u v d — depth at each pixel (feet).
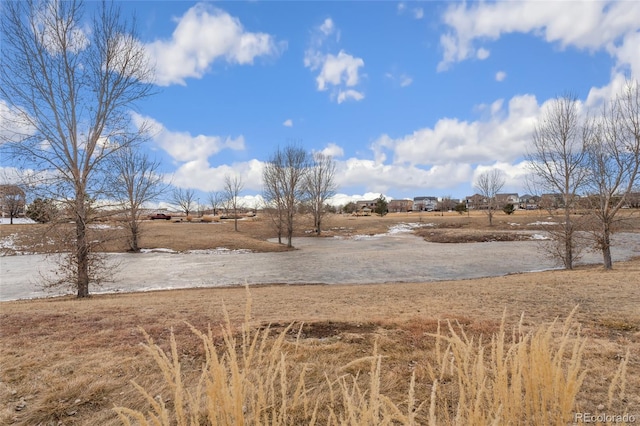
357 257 86.02
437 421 9.92
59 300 38.50
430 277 59.52
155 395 12.72
